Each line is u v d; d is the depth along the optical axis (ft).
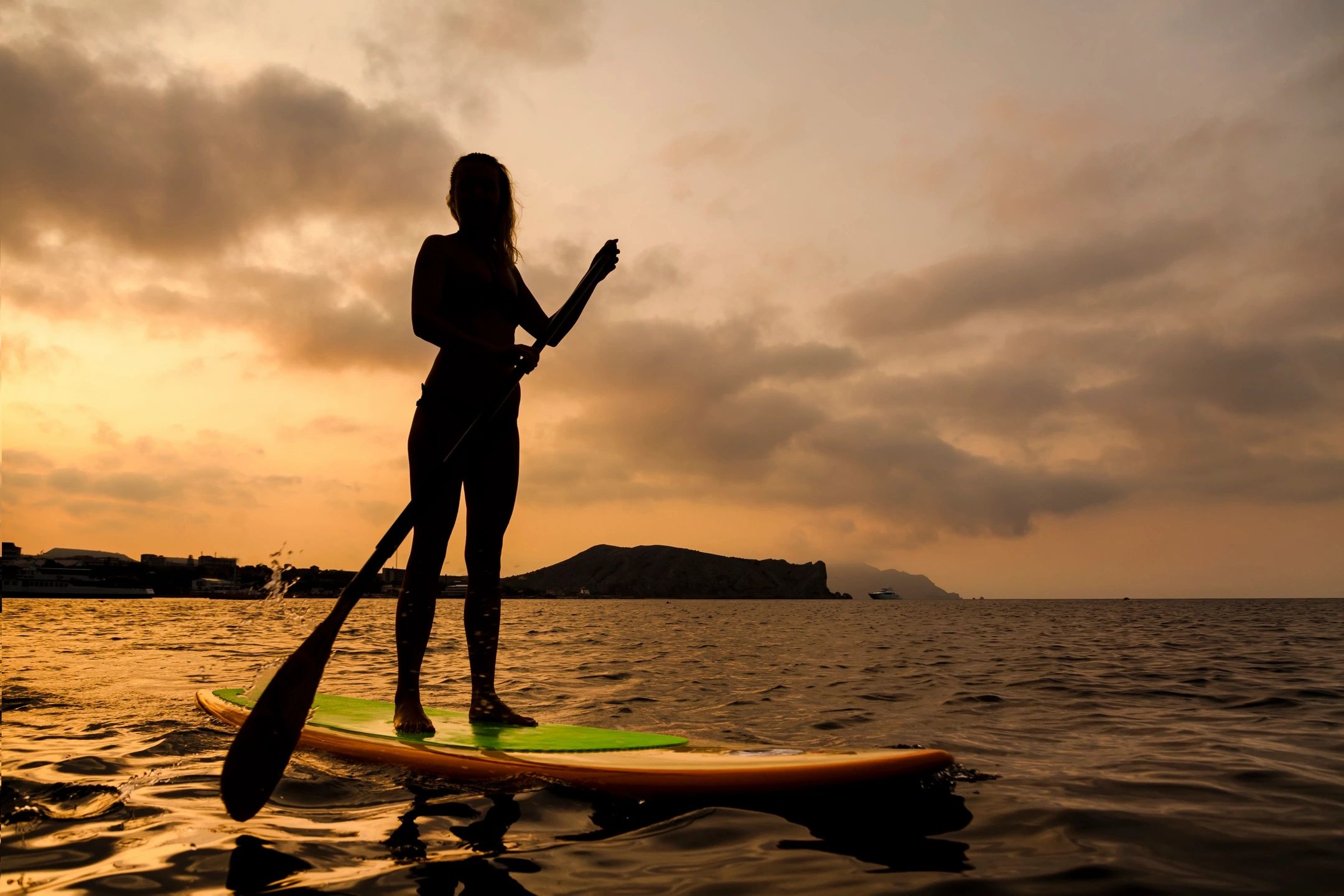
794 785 8.24
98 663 26.40
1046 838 7.41
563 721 15.84
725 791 8.22
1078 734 14.48
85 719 13.19
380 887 5.75
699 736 14.23
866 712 17.62
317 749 10.05
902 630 73.46
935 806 8.50
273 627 59.26
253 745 7.23
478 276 10.96
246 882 5.77
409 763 9.29
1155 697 20.25
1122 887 6.13
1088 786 9.70
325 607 139.03
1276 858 6.89
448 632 49.21
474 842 6.82
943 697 20.54
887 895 5.88
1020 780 10.11
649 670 29.01
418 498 8.91
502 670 27.58
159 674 22.38
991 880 6.24
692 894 5.79
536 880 5.96
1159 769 10.93
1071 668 29.43
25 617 74.84
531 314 12.14
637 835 7.12
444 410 10.62
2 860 6.21
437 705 17.56
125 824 7.20
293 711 7.55
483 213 11.18
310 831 7.03
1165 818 8.18
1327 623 79.71
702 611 202.49
